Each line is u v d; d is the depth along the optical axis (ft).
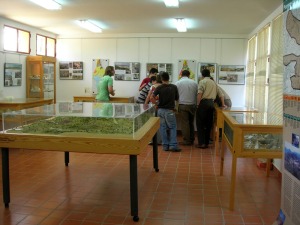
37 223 9.47
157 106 19.26
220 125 17.99
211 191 12.28
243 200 11.41
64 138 9.93
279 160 14.17
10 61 21.35
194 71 25.98
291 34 7.34
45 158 16.88
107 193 11.96
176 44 26.02
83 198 11.44
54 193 11.89
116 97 24.06
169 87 18.90
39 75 23.43
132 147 9.47
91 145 9.76
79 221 9.64
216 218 9.93
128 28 23.79
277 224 8.07
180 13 18.13
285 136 7.75
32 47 23.75
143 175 14.25
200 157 17.75
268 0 14.60
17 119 11.11
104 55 26.84
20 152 18.06
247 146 10.35
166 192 12.12
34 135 10.15
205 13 17.95
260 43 20.03
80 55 27.09
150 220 9.74
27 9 17.67
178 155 18.19
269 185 13.04
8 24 20.80
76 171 14.66
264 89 18.15
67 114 11.43
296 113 7.12
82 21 20.94
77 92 27.40
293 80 7.26
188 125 20.95
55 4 16.24
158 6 16.55
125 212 10.32
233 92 25.79
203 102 19.75
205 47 25.77
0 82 20.38
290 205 7.44
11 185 12.67
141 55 26.43
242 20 19.62
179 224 9.49
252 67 22.67
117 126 10.50
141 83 24.79
